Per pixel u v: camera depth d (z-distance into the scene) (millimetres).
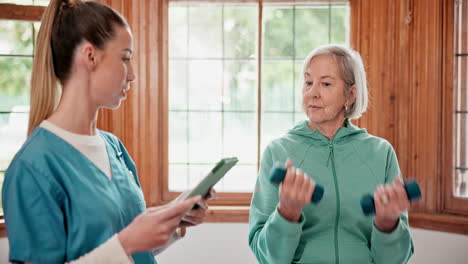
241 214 2699
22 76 2555
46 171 956
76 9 1023
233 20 2828
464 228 2443
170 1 2779
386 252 1263
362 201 1122
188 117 2854
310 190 1056
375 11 2578
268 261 1308
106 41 1017
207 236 2725
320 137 1436
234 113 2861
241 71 2848
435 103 2498
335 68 1391
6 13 2451
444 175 2545
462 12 2479
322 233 1354
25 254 905
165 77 2777
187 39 2828
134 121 2664
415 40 2518
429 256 2545
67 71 1026
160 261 2717
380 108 2574
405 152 2562
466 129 2512
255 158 2863
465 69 2494
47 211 938
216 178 1024
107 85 1038
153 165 2736
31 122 1033
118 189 1095
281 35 2809
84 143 1052
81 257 914
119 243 905
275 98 2838
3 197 945
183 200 986
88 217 971
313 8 2781
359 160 1414
